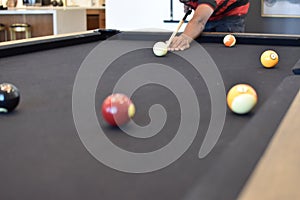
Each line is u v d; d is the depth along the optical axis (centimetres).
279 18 395
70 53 205
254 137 71
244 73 157
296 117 79
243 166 60
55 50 215
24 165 72
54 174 69
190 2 285
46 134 88
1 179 67
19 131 90
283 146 65
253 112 103
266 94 122
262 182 53
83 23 545
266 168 57
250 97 100
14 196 61
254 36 238
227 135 88
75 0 700
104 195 62
